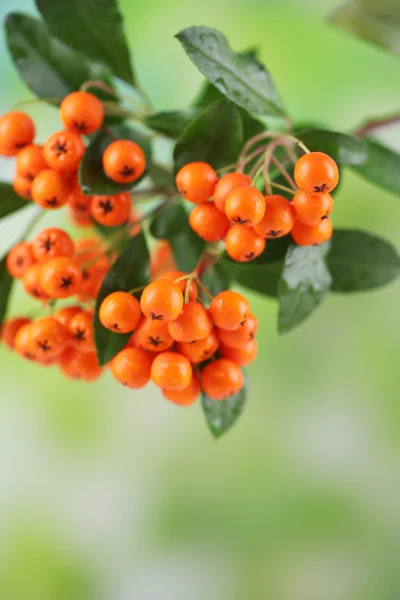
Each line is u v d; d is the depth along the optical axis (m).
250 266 0.32
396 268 0.34
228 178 0.30
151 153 0.34
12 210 0.34
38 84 0.35
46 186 0.31
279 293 0.31
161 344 0.30
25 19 0.34
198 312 0.29
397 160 0.35
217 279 0.33
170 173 0.34
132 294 0.31
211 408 0.32
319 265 0.31
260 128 0.32
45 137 0.44
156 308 0.29
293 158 0.31
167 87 0.46
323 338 0.46
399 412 0.46
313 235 0.30
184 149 0.31
